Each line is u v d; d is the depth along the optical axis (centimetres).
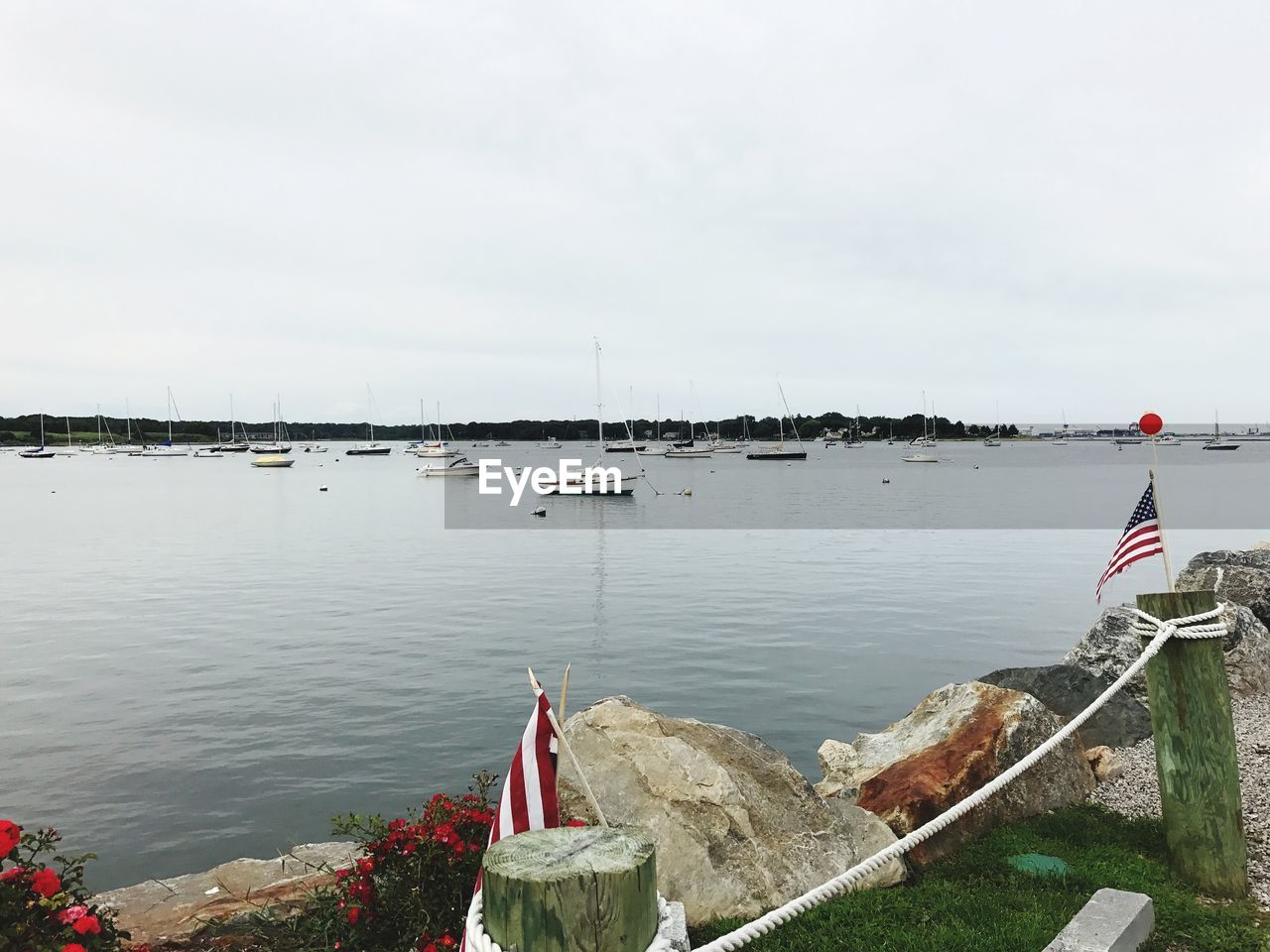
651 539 5138
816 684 1892
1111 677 1213
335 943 550
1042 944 575
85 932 443
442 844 554
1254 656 1220
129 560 4153
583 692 1842
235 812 1259
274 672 2003
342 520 6588
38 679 1942
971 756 818
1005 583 3297
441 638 2386
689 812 662
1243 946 564
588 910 274
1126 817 815
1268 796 833
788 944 592
